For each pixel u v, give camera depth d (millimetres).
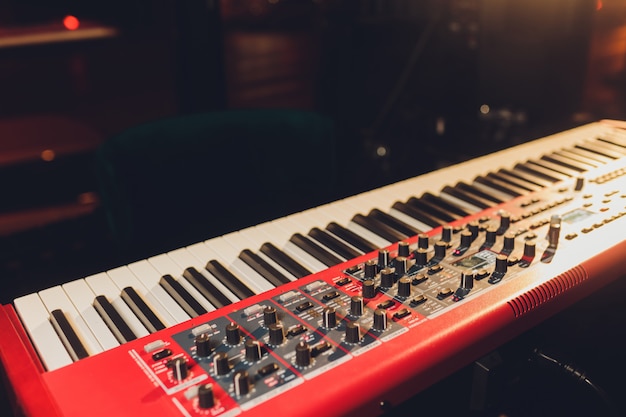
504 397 900
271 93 4449
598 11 1722
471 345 813
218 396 703
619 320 1150
